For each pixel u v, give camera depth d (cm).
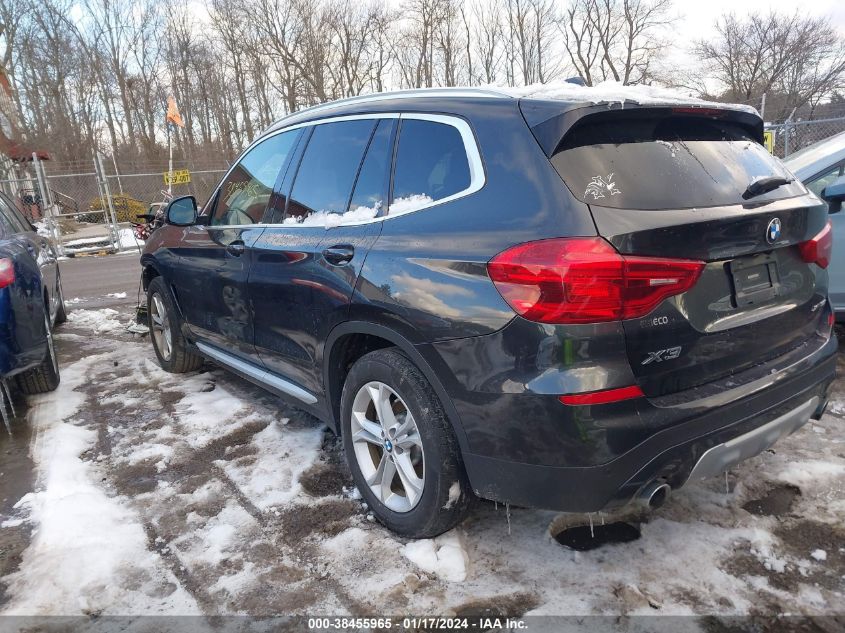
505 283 211
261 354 364
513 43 4219
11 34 3272
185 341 478
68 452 368
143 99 4062
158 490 321
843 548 251
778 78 3938
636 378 207
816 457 321
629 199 211
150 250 496
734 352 234
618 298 199
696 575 239
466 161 245
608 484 207
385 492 276
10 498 323
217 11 4116
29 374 458
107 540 277
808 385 256
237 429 394
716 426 221
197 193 2247
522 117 232
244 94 4278
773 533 262
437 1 4072
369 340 296
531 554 256
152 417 420
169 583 248
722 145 257
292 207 338
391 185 277
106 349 611
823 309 285
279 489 317
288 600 237
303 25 4056
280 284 323
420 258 241
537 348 205
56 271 654
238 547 270
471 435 228
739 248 226
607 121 230
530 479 216
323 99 4166
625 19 4216
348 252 276
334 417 311
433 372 237
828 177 473
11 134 2425
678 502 287
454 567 247
